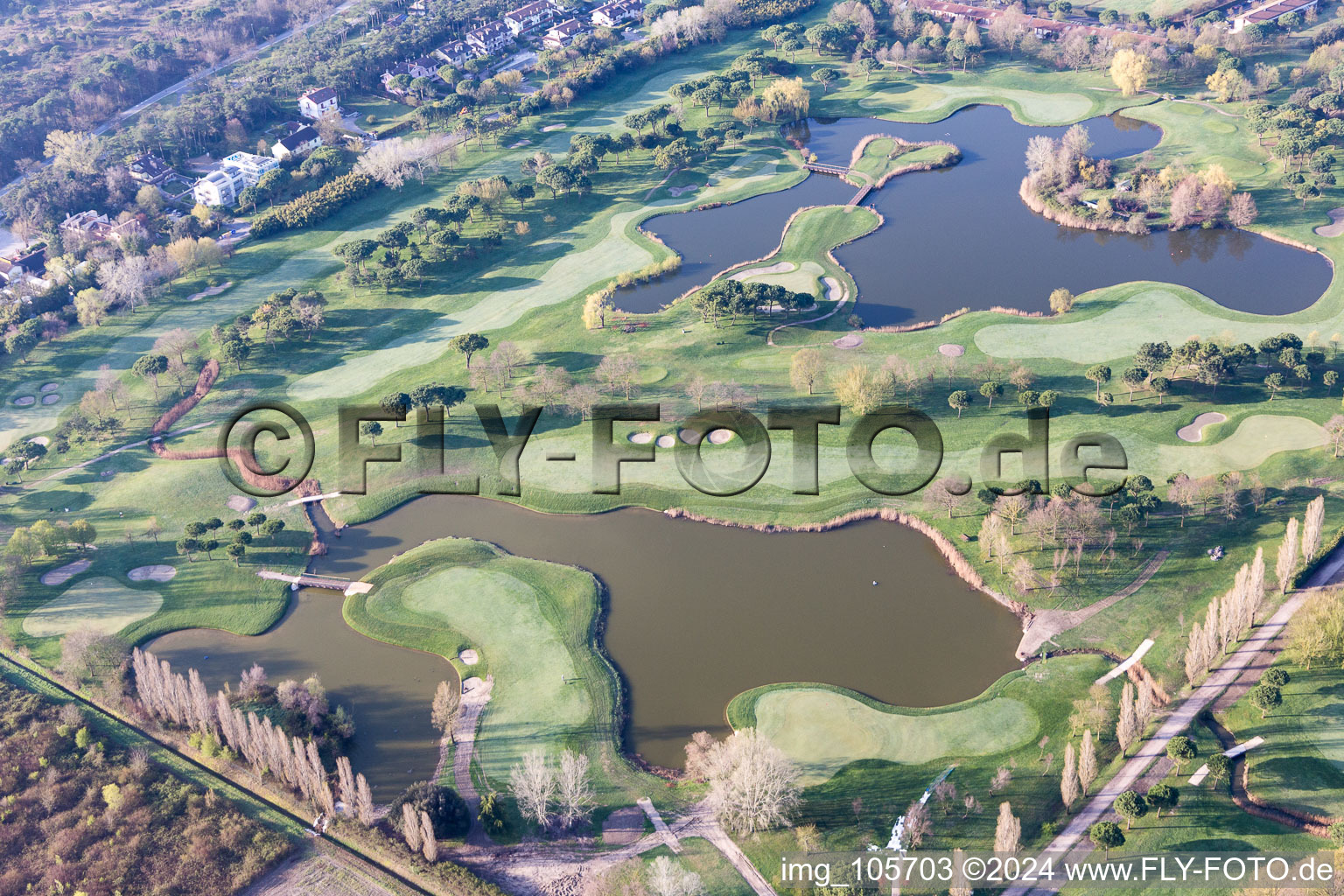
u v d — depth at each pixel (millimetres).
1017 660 182500
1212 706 167875
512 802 161875
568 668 185125
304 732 173875
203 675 189750
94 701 185750
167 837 159500
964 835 152625
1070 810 155000
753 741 158000
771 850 152500
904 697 176625
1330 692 165625
